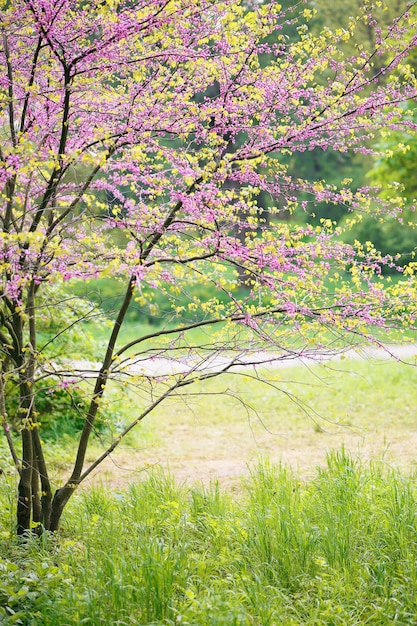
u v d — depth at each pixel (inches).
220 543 248.8
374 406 549.3
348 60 241.1
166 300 1005.2
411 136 593.9
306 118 245.4
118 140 238.4
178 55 225.3
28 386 244.1
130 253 205.8
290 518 249.0
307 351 230.7
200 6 226.7
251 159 228.4
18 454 380.8
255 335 230.8
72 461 407.5
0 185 211.0
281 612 203.9
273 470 313.3
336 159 1305.4
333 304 228.4
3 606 200.1
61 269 207.3
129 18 216.8
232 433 498.6
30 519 255.9
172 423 536.4
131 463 414.3
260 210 236.2
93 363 475.2
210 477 347.9
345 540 234.1
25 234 189.0
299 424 512.4
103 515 279.7
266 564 228.8
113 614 196.4
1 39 243.9
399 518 245.3
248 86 234.5
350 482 282.8
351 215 1232.8
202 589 215.8
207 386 650.8
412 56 437.1
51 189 237.0
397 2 770.8
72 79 236.7
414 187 643.5
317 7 876.6
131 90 241.0
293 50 236.4
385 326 228.2
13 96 241.8
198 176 222.1
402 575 216.8
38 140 259.8
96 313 250.2
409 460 385.7
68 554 235.8
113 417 457.1
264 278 223.3
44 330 407.5
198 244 232.7
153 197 228.4
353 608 208.5
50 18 216.4
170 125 237.5
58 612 194.4
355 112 236.2
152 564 208.1
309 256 228.8
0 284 226.5
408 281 229.9
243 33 228.5
